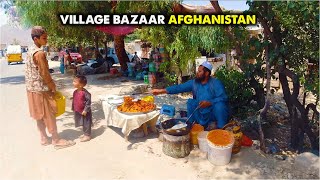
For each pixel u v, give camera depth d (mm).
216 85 5188
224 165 4320
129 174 4141
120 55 13812
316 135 4898
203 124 5250
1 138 5551
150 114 5195
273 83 8492
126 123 5023
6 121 6625
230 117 5551
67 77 14281
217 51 6688
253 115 5859
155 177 4047
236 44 5145
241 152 4703
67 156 4734
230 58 6891
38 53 4703
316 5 3727
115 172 4199
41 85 4812
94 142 5254
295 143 4910
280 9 4090
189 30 7152
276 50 4305
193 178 4004
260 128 4734
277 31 4453
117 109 5316
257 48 4492
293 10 3998
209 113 5199
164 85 10320
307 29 4258
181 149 4551
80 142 5266
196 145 4953
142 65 13359
